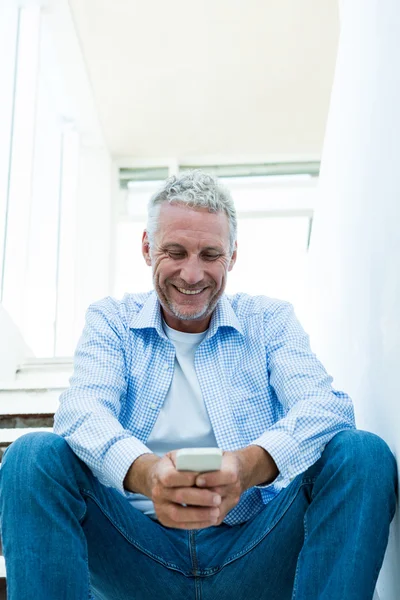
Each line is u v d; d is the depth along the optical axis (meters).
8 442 2.06
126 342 1.41
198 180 1.38
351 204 1.90
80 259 5.32
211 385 1.38
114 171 5.79
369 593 1.03
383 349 1.35
